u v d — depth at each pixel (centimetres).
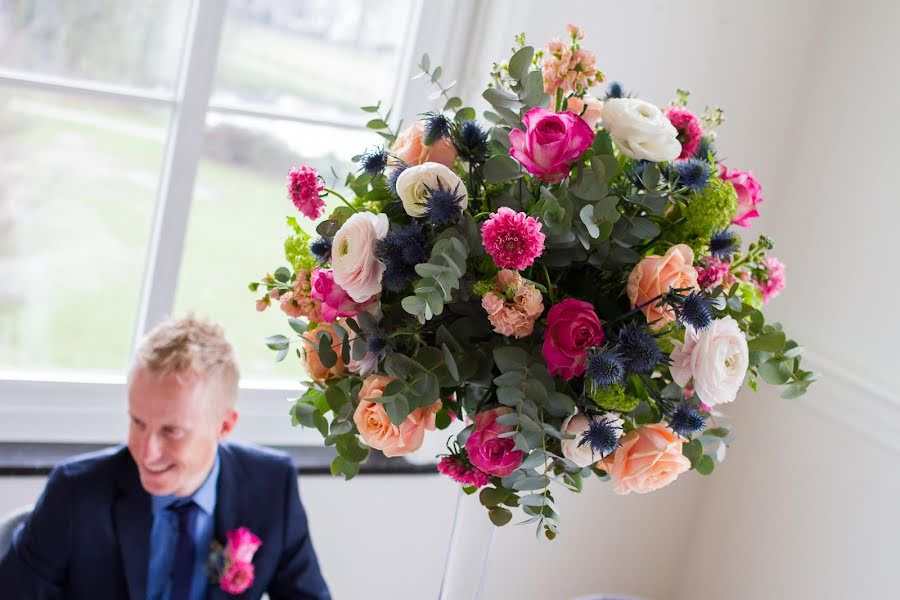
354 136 247
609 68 240
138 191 861
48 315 780
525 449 126
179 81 222
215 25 217
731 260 144
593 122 144
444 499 252
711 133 152
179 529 165
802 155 256
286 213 439
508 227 123
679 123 143
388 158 142
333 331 138
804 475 247
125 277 837
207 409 152
